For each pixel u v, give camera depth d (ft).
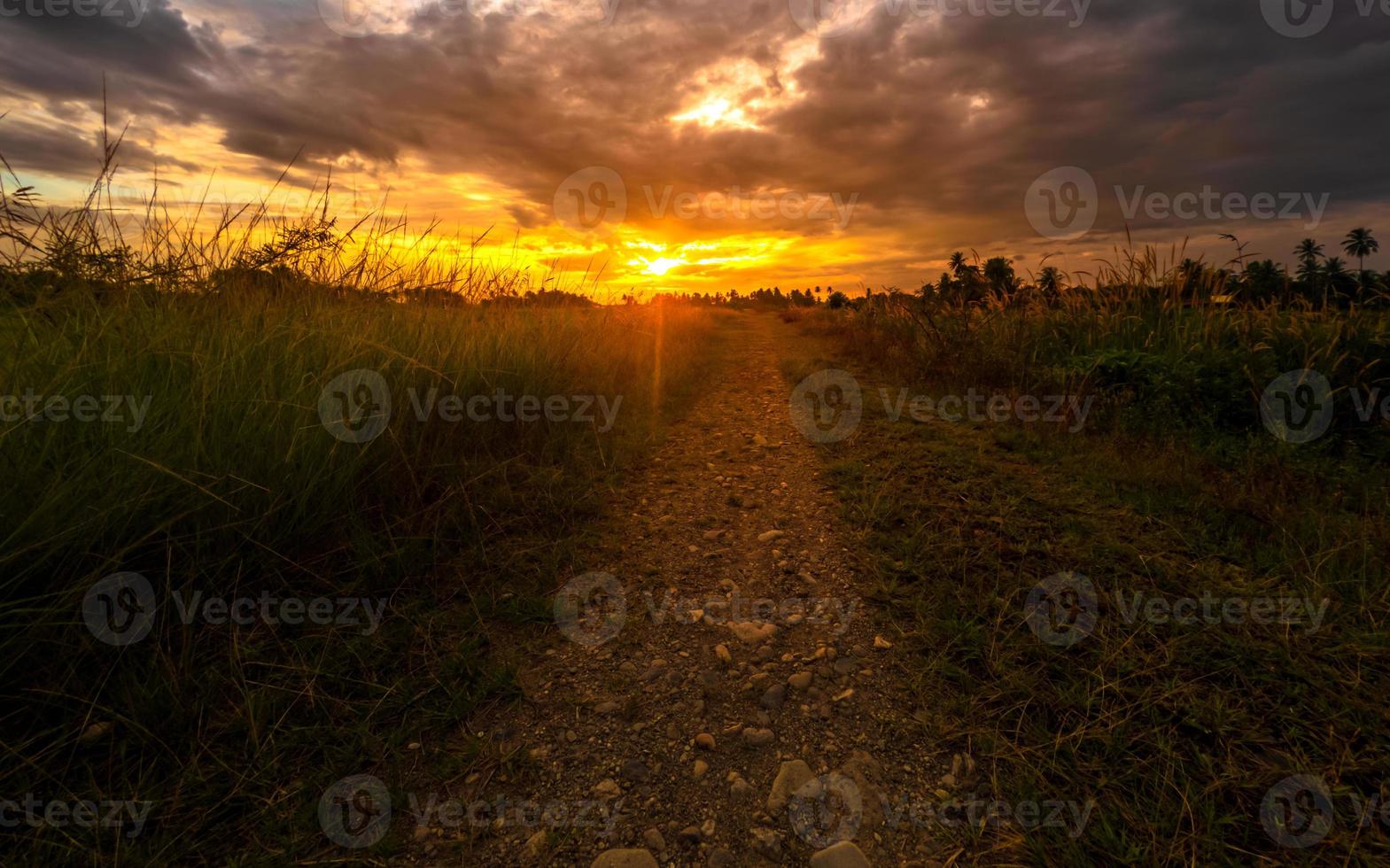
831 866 4.75
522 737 6.14
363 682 6.53
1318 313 17.21
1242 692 6.31
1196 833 4.84
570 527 10.85
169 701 5.74
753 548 10.44
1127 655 6.90
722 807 5.35
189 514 7.04
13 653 5.47
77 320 7.87
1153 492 11.43
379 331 12.35
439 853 4.84
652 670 7.23
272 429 8.23
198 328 9.24
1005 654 7.04
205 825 4.88
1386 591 7.81
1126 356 18.07
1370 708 6.00
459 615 7.95
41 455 6.24
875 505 11.39
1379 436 13.02
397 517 9.44
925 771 5.69
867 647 7.54
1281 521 9.77
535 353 16.71
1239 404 14.84
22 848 4.47
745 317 89.86
